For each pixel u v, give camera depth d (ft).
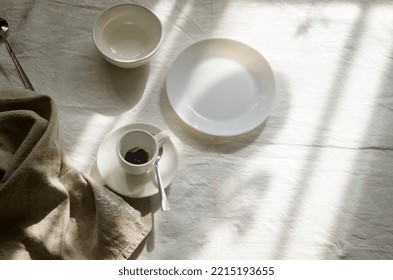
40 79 3.25
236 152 3.15
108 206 2.75
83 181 2.86
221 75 3.40
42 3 3.51
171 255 2.82
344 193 3.10
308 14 3.74
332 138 3.27
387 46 3.67
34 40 3.37
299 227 2.97
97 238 2.75
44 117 2.98
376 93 3.48
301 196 3.07
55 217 2.76
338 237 2.97
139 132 2.89
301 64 3.53
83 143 3.08
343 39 3.66
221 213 2.96
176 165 3.01
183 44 3.51
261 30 3.64
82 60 3.35
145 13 3.38
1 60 3.28
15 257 2.66
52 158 2.75
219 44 3.46
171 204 2.95
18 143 2.89
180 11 3.62
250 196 3.03
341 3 3.81
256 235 2.93
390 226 3.03
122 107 3.24
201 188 3.02
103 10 3.55
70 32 3.44
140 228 2.79
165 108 3.26
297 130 3.27
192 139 3.17
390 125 3.36
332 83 3.48
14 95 2.94
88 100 3.23
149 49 3.39
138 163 2.89
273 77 3.33
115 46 3.40
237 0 3.73
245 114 3.29
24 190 2.68
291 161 3.16
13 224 2.74
